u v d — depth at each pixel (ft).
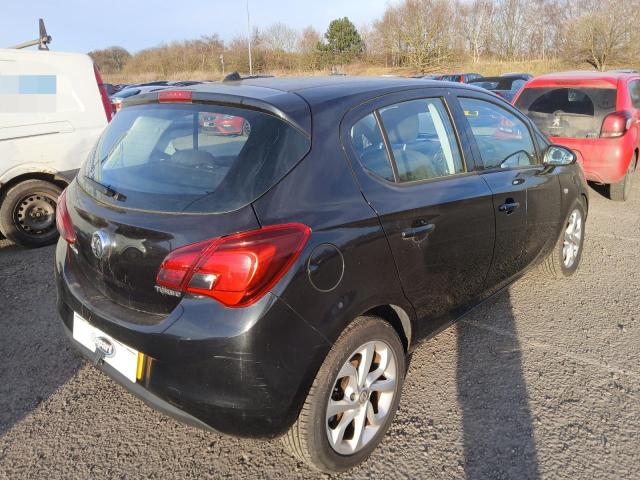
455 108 10.30
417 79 10.26
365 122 8.29
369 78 9.80
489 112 11.30
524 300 13.57
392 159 8.55
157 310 7.02
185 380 6.63
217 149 7.38
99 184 8.14
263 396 6.58
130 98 9.20
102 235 7.41
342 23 165.48
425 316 9.09
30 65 17.71
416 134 9.23
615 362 10.78
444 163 9.69
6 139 17.15
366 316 7.78
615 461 8.14
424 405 9.47
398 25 138.51
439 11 134.10
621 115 21.01
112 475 7.90
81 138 18.49
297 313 6.70
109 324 7.23
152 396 6.93
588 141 21.58
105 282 7.64
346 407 7.61
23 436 8.70
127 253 7.13
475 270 10.17
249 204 6.69
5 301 13.64
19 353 11.16
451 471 7.98
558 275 14.56
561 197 13.24
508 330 12.09
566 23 132.98
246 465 8.12
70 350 11.31
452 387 9.98
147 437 8.73
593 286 14.38
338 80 9.24
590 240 18.25
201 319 6.46
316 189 7.22
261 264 6.37
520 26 156.87
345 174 7.64
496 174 10.77
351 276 7.32
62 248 8.97
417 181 8.87
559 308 13.12
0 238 19.27
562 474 7.91
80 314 7.86
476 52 158.81
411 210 8.34
